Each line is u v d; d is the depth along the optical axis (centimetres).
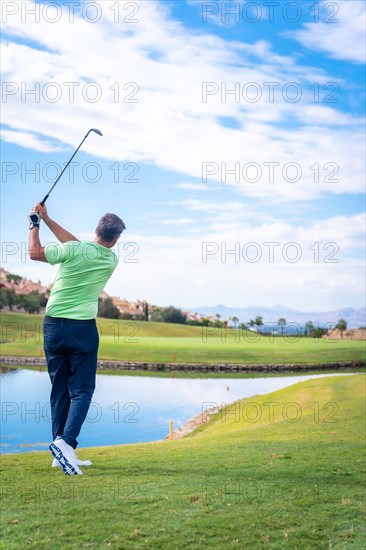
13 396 3847
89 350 611
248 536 438
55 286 608
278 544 428
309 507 523
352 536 454
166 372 6259
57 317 603
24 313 13250
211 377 5694
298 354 7544
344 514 508
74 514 464
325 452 873
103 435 2444
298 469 711
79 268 597
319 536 450
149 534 427
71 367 618
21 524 437
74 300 602
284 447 954
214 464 753
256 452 894
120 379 5359
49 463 758
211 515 477
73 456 614
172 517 467
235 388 4591
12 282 16500
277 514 494
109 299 13612
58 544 401
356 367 7125
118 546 402
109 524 443
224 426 2161
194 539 424
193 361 6925
